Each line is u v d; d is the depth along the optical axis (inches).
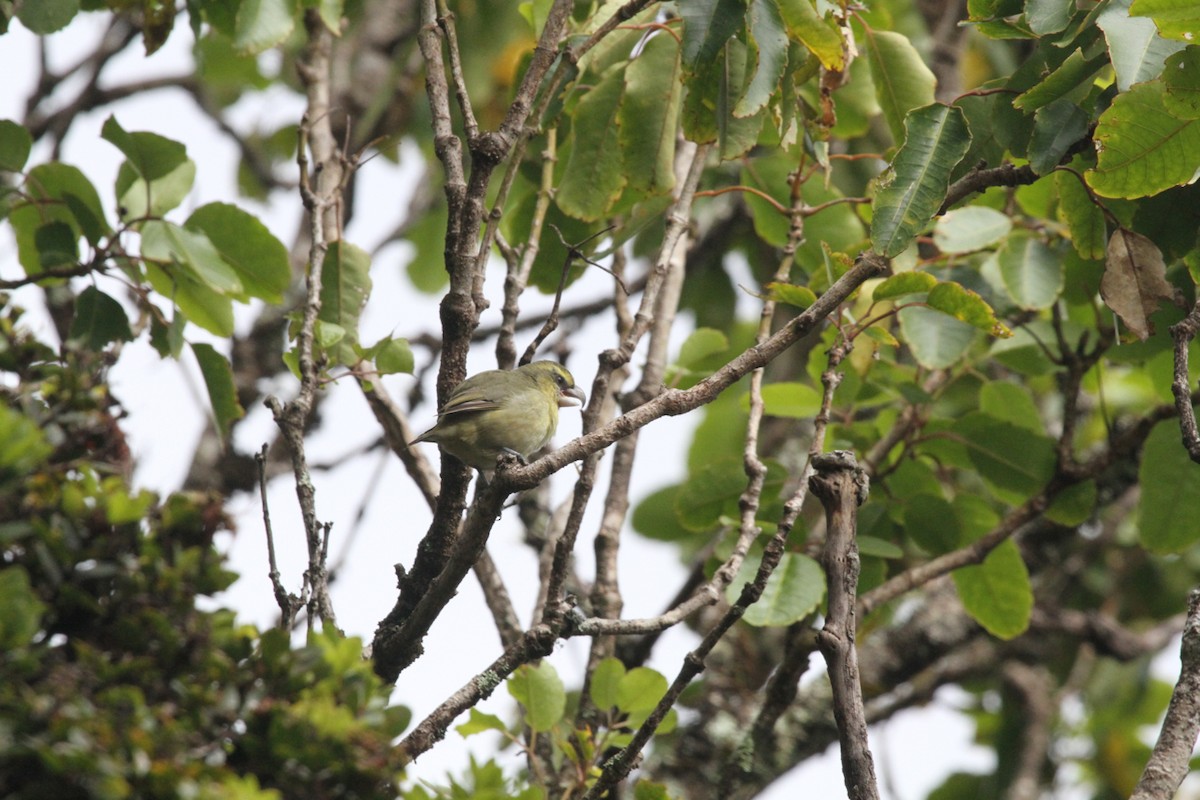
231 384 379.6
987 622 450.9
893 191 308.5
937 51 602.5
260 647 213.9
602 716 391.9
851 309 421.4
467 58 552.4
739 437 602.5
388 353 354.6
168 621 206.5
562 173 454.3
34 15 373.1
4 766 187.0
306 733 205.5
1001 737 637.3
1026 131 349.1
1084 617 582.9
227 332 395.2
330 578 358.3
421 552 316.5
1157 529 437.7
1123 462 548.7
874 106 466.9
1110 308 353.4
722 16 315.6
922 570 430.6
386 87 568.7
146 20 434.9
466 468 311.0
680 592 466.6
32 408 228.8
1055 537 542.9
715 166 520.1
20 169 373.7
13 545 208.1
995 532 435.8
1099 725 655.1
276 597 289.9
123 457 238.5
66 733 186.5
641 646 461.1
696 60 315.0
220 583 215.2
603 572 408.8
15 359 240.8
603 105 399.9
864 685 513.0
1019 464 448.5
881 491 457.7
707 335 468.4
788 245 394.0
